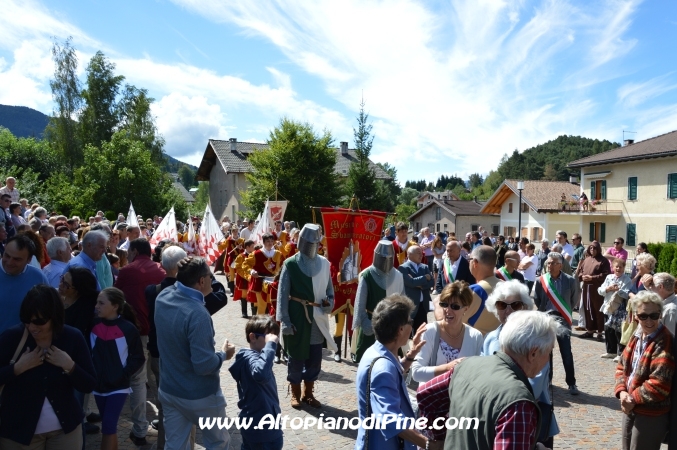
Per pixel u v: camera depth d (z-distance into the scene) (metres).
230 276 14.55
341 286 8.28
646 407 3.90
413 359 3.55
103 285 5.93
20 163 41.06
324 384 7.12
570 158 124.75
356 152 49.34
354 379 7.36
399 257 10.99
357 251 8.42
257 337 4.16
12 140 41.81
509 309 3.70
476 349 3.94
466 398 2.35
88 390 3.47
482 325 4.70
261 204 39.75
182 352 3.76
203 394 3.78
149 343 4.94
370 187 43.06
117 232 8.85
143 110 47.69
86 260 5.61
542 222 40.28
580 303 11.05
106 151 38.06
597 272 10.52
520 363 2.40
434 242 14.41
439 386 2.79
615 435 5.61
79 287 4.48
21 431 3.27
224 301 4.95
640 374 3.95
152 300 4.88
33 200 31.83
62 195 34.16
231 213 48.78
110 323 4.37
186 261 3.88
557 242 14.53
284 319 6.11
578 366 8.37
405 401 2.98
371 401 2.86
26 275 4.26
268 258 10.18
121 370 4.32
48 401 3.35
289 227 16.14
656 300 3.91
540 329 2.36
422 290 8.15
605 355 8.96
